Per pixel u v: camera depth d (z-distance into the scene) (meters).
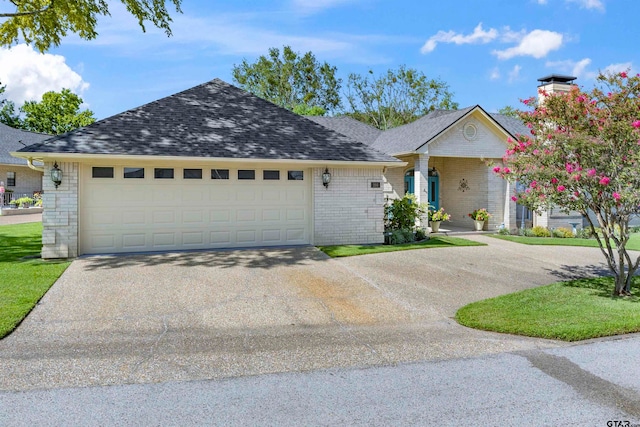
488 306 7.09
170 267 9.43
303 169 12.48
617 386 4.08
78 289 7.66
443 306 7.26
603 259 11.64
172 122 12.11
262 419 3.45
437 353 5.02
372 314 6.75
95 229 10.84
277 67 48.88
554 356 4.89
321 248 11.92
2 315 6.06
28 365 4.53
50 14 12.80
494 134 17.38
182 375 4.33
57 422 3.36
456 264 10.52
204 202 11.65
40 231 16.20
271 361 4.75
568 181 7.09
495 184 17.61
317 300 7.39
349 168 12.71
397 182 18.77
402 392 3.95
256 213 12.09
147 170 11.18
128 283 8.11
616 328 5.78
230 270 9.27
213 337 5.58
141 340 5.41
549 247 13.56
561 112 7.54
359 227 12.85
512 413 3.55
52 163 10.29
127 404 3.69
